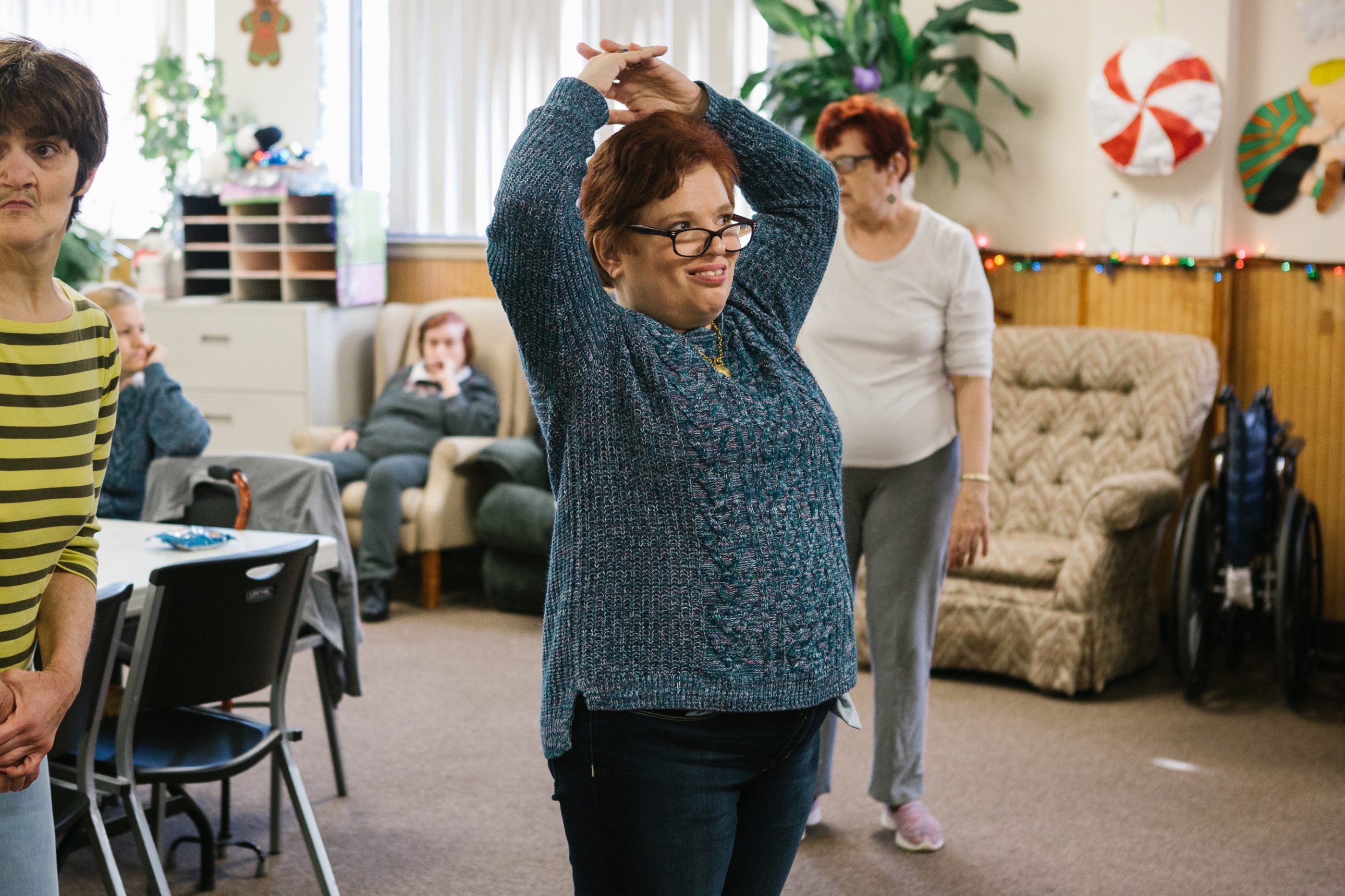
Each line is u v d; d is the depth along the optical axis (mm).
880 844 3119
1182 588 4148
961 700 4262
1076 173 5219
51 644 1580
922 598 2992
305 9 6488
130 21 6875
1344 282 4816
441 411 5680
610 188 1545
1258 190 4938
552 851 3096
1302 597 4184
